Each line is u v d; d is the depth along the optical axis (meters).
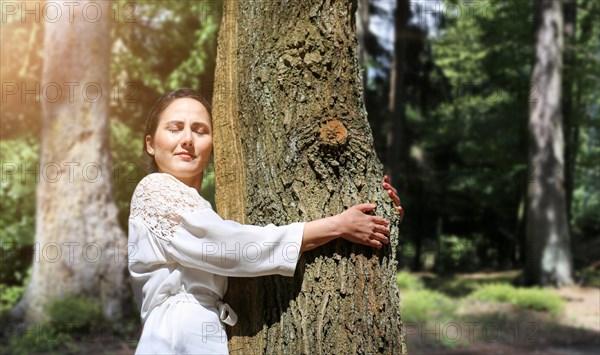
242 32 2.60
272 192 2.42
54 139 9.88
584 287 18.33
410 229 25.42
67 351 7.97
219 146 2.58
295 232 2.29
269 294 2.38
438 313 13.67
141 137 13.01
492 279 20.77
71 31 9.90
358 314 2.30
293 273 2.29
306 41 2.43
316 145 2.38
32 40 12.80
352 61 2.47
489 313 13.73
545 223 18.94
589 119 21.09
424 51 23.25
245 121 2.53
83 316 8.99
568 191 21.69
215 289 2.37
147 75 12.96
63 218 9.74
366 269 2.34
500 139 22.38
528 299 14.66
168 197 2.36
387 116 23.69
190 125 2.53
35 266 9.76
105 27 10.14
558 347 10.61
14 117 12.98
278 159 2.42
